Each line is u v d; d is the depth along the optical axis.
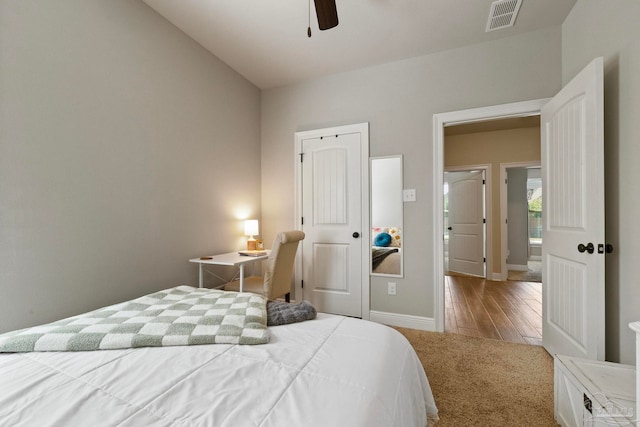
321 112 3.11
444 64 2.60
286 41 2.50
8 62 1.39
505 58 2.40
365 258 2.88
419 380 1.17
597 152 1.55
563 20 2.19
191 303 1.37
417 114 2.69
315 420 0.64
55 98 1.57
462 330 2.60
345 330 1.18
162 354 0.95
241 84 3.10
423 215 2.66
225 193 2.87
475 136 4.78
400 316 2.74
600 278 1.53
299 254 3.21
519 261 5.90
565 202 1.89
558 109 1.99
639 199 1.42
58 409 0.67
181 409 0.68
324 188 3.09
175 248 2.32
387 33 2.36
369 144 2.88
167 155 2.25
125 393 0.74
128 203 1.96
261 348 1.00
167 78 2.25
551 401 1.57
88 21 1.72
